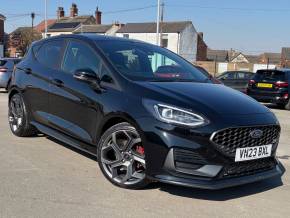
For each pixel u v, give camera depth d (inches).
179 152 174.9
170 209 175.2
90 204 176.7
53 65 255.1
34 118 270.7
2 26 2048.5
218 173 175.5
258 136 183.9
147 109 183.8
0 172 212.8
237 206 182.5
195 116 176.1
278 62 3058.6
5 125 335.3
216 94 199.5
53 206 173.2
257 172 190.9
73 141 230.5
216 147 174.1
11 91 292.2
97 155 206.7
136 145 190.9
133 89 195.8
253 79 636.7
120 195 187.5
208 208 178.5
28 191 188.4
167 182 176.4
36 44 285.9
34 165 226.5
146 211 172.1
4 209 168.4
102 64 216.8
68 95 231.1
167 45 2249.0
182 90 195.5
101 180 205.5
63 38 257.6
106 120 201.5
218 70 2041.1
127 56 224.5
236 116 181.5
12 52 2273.6
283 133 378.6
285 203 189.3
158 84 200.2
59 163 231.3
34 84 265.6
